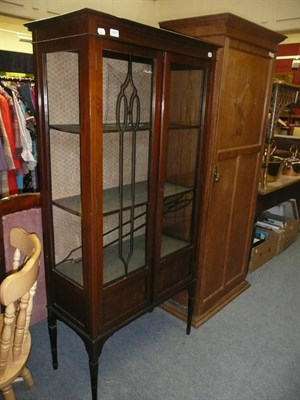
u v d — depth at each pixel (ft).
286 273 9.45
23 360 4.09
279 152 11.79
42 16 8.59
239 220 7.48
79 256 5.44
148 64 4.50
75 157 5.01
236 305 7.80
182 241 6.17
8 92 8.32
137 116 4.51
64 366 5.75
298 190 11.65
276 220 11.28
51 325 5.43
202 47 4.93
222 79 5.45
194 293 6.49
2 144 7.91
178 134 5.66
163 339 6.56
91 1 9.39
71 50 3.73
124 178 5.28
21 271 3.57
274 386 5.52
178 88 5.35
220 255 7.18
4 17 8.36
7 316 3.67
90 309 4.48
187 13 10.44
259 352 6.30
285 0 8.59
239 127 6.36
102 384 5.42
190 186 5.85
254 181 7.57
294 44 19.10
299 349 6.42
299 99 9.30
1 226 5.38
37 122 4.53
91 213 4.06
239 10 9.46
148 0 10.90
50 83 4.41
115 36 3.65
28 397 5.11
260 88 6.64
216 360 6.05
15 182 8.50
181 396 5.26
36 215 5.87
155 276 5.35
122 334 6.65
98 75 3.61
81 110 3.75
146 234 5.09
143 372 5.71
